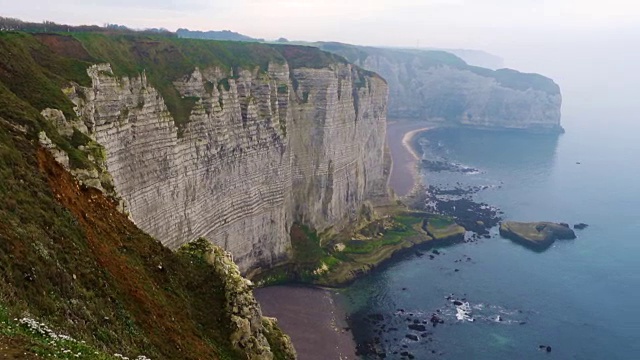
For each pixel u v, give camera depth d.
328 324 88.12
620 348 85.44
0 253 21.53
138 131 69.56
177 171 76.88
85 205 37.25
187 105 82.94
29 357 16.88
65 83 56.25
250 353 39.16
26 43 59.88
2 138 33.69
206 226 85.19
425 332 87.19
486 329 89.31
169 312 34.06
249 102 96.50
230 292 41.91
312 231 116.38
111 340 24.31
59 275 24.36
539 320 93.44
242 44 114.94
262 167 99.88
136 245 39.25
